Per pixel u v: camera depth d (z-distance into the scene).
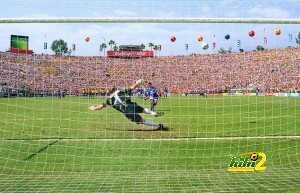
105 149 11.86
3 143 12.75
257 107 22.78
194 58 41.12
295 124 16.62
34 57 30.36
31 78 29.64
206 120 18.05
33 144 12.69
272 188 7.71
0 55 29.20
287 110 21.30
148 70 38.97
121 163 10.24
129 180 8.52
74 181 8.50
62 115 19.75
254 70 42.38
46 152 11.48
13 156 10.97
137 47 45.75
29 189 7.83
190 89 39.56
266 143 12.52
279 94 36.19
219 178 8.63
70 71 32.22
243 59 42.44
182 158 10.73
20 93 27.50
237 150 11.61
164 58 40.38
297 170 9.42
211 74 40.84
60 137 14.05
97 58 34.84
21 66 29.67
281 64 43.25
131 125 17.00
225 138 13.49
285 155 11.01
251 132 14.91
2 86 27.92
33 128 16.19
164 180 8.48
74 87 31.80
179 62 40.72
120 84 34.84
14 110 20.92
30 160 10.55
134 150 11.70
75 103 24.23
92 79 33.38
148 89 23.47
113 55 45.56
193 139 13.34
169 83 39.06
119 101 17.55
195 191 7.57
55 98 26.62
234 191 7.54
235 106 23.36
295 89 41.59
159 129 15.77
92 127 16.53
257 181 8.32
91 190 7.72
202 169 9.59
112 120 18.34
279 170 9.45
